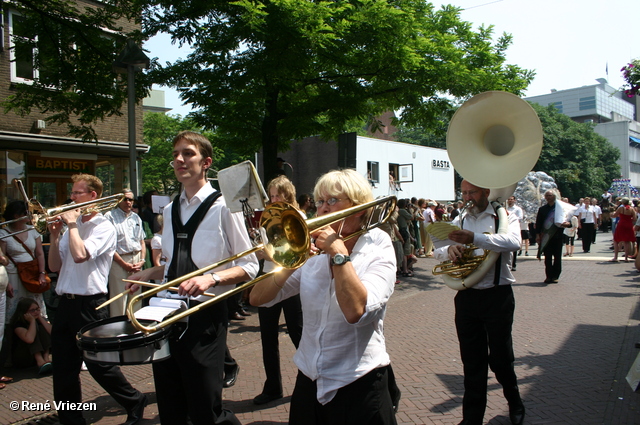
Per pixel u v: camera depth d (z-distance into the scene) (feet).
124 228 17.56
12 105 30.89
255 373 14.52
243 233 8.26
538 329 18.83
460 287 10.09
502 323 9.91
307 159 61.16
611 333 18.08
